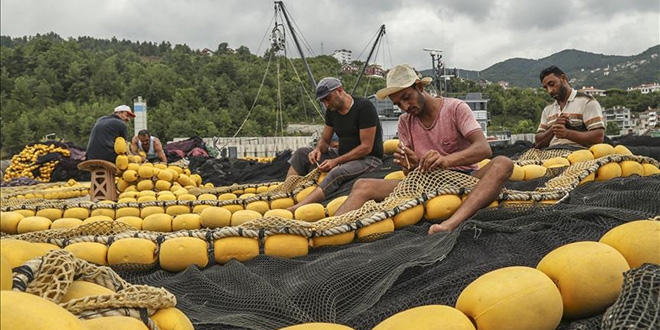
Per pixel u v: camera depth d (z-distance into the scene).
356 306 2.44
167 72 99.88
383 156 7.68
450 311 1.69
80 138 87.12
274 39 36.94
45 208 6.41
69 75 105.31
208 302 2.64
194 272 2.92
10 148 50.03
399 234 3.64
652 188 4.17
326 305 2.42
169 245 3.35
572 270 1.95
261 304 2.45
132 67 110.25
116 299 1.63
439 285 2.27
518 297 1.78
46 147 17.34
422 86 4.90
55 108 92.75
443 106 4.84
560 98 7.12
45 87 100.50
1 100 96.44
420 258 2.71
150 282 3.09
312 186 6.65
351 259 2.86
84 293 1.67
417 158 4.75
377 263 2.71
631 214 3.16
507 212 3.77
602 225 3.12
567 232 3.02
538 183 5.37
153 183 9.63
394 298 2.44
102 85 104.44
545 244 2.88
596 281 1.94
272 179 12.35
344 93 6.87
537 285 1.83
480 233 3.04
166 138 77.38
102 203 6.45
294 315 2.37
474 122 4.66
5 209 6.36
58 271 1.62
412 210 4.01
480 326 1.77
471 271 2.36
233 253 3.40
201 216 4.93
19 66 115.94
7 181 15.11
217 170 14.02
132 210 6.32
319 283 2.54
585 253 1.99
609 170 5.13
